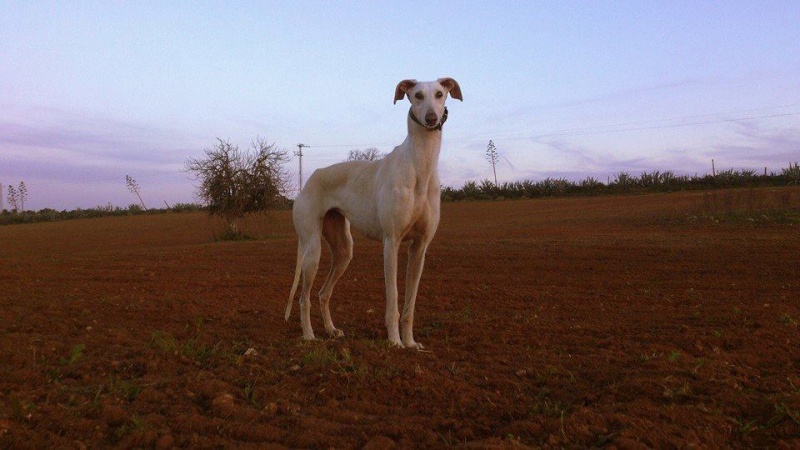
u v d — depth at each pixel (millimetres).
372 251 15844
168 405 3777
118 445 3176
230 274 12273
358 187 6070
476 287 10031
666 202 29281
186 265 13906
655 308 7848
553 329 6547
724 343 5605
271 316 7453
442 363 4953
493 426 3561
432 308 8242
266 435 3320
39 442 3121
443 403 3967
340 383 4246
